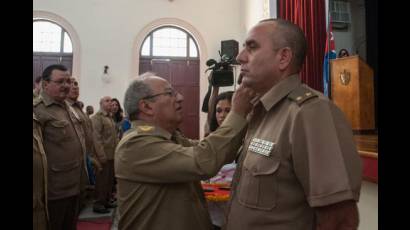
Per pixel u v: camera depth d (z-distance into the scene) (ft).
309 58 11.99
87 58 25.13
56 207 6.81
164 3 26.12
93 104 25.02
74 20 25.13
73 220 7.38
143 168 3.38
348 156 2.42
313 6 11.98
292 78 2.86
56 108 7.16
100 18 25.43
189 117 26.35
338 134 2.45
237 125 3.34
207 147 3.24
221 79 5.70
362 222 5.31
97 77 25.17
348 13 12.33
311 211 2.58
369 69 7.96
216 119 5.75
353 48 12.28
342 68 8.32
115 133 12.66
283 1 13.82
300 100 2.59
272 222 2.57
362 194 5.32
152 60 26.25
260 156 2.71
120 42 25.58
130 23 25.77
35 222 4.78
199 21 26.32
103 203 11.75
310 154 2.38
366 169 4.75
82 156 7.69
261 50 2.86
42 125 6.75
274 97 2.82
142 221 3.45
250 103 3.39
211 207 5.39
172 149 3.34
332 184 2.26
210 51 26.32
